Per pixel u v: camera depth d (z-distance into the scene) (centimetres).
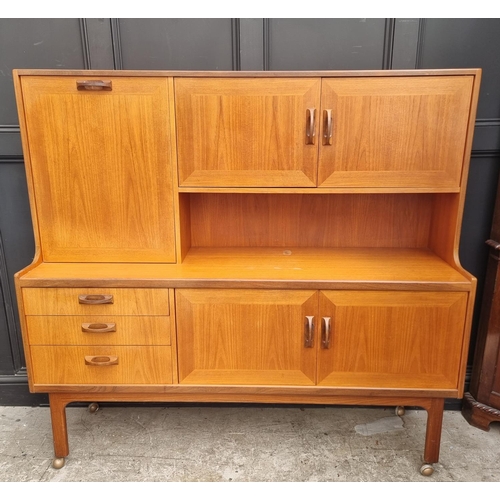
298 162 154
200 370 158
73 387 159
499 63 177
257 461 172
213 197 186
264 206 187
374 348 154
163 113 151
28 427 193
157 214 162
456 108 148
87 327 154
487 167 187
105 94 150
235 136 153
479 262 197
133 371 159
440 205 174
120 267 162
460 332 151
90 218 162
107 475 165
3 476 165
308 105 149
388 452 178
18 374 207
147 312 153
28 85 149
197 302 152
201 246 191
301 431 190
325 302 151
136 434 188
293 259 174
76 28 174
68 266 163
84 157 156
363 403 162
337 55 176
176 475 165
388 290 149
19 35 175
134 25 174
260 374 158
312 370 157
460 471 167
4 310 201
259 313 153
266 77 147
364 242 191
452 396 156
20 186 190
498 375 186
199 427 193
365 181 156
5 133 182
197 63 177
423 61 177
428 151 152
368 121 150
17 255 197
